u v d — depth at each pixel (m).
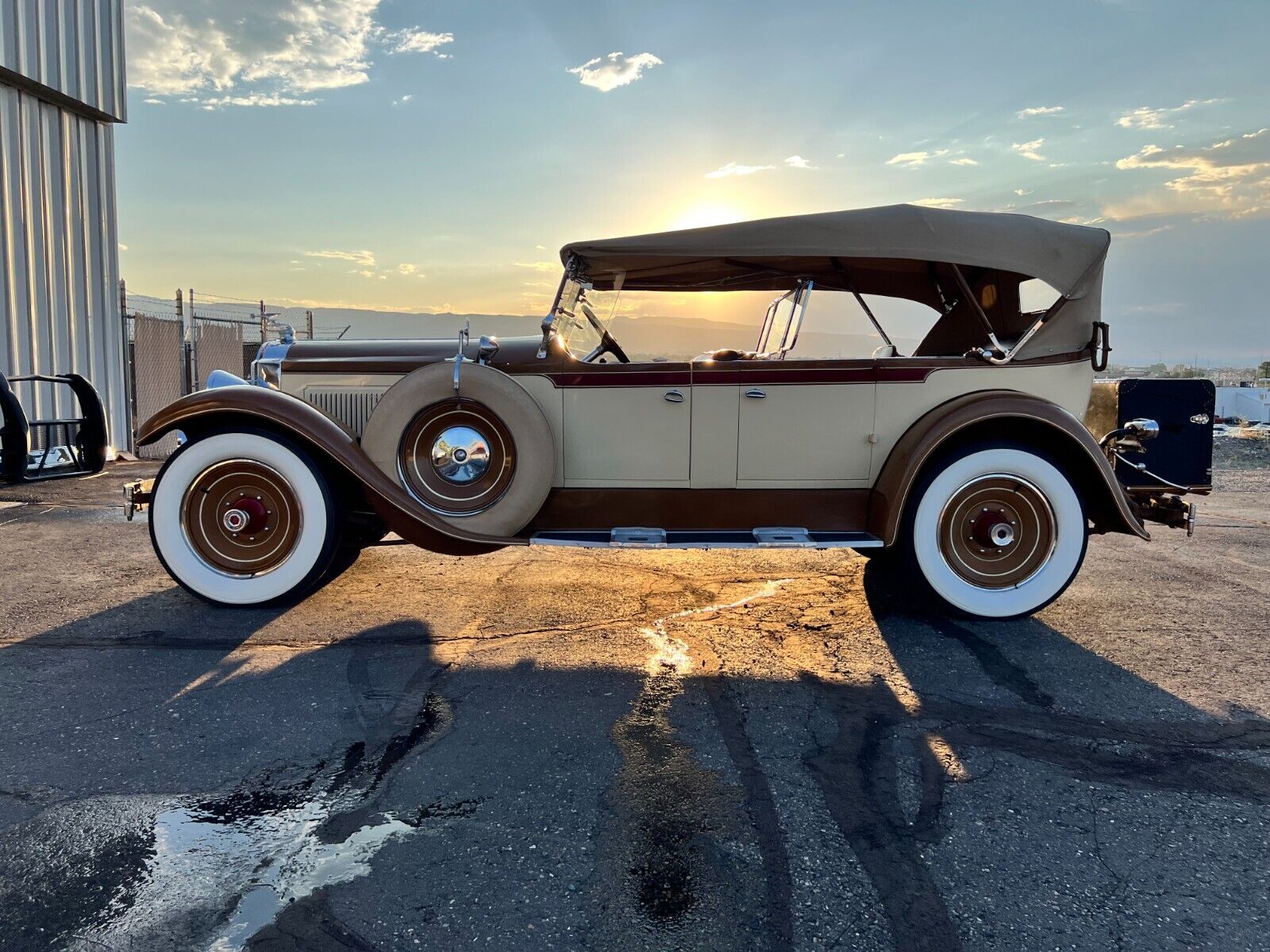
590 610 3.96
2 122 9.01
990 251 3.73
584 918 1.70
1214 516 6.76
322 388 4.26
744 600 4.16
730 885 1.81
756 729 2.62
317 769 2.33
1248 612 3.94
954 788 2.25
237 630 3.58
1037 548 3.80
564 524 4.05
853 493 4.01
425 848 1.94
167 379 11.44
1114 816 2.11
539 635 3.58
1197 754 2.46
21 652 3.27
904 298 4.64
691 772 2.33
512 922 1.68
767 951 1.60
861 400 3.93
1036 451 3.71
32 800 2.14
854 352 4.76
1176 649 3.41
